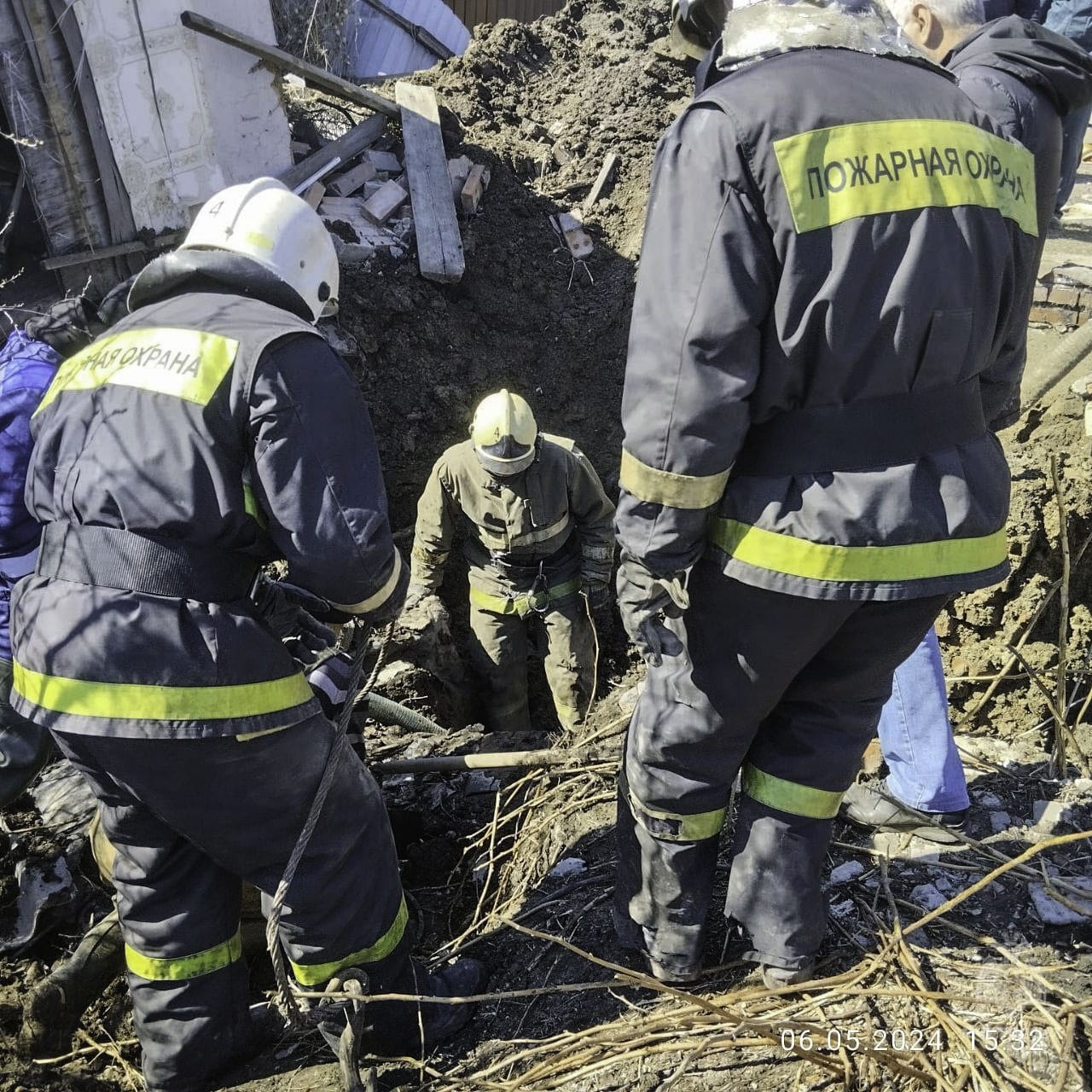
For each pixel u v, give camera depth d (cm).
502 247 622
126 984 272
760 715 195
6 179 513
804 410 173
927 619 189
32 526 271
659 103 701
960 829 253
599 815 292
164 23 507
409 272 583
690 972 222
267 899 215
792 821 204
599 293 623
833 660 194
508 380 586
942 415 174
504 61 751
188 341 194
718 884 253
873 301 162
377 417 551
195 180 541
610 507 445
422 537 459
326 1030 224
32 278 531
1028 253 182
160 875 215
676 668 195
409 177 616
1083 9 504
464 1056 229
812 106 161
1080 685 341
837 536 170
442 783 355
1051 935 223
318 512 189
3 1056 243
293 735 203
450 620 497
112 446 193
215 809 199
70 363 213
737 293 159
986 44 245
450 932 289
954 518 173
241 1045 231
